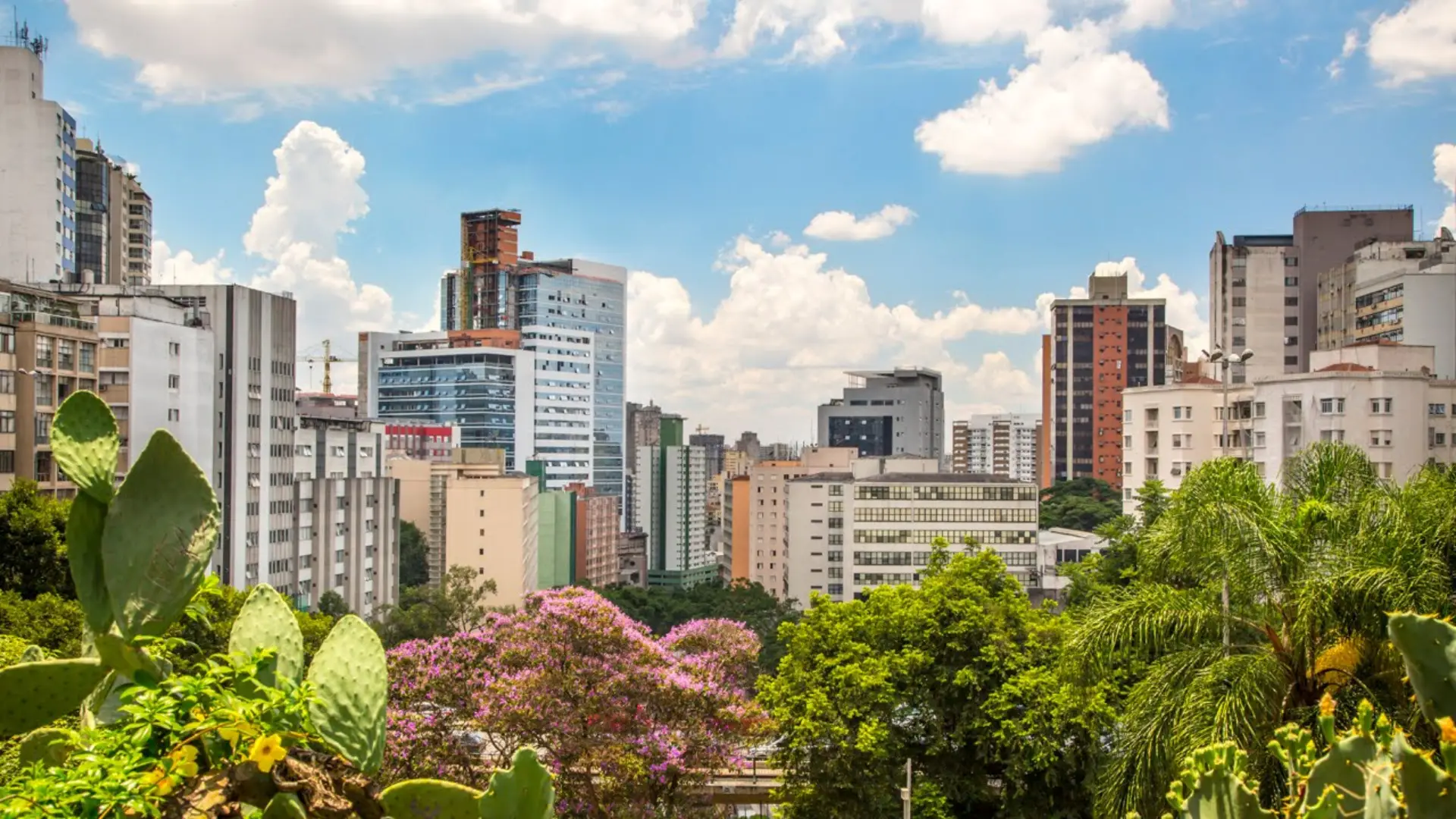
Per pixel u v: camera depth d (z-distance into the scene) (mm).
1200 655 17734
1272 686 16359
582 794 22719
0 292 50156
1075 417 158500
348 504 76812
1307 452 19875
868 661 25875
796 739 25562
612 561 150250
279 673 7066
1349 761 6977
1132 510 69500
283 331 68938
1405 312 74625
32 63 79438
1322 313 89750
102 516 7062
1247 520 17391
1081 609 26500
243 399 64375
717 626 30344
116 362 53844
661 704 23766
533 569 114000
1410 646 6496
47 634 27953
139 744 6508
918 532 90062
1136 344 157125
